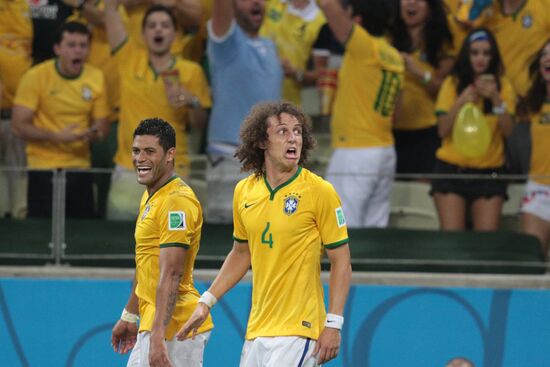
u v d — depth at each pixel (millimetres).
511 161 27984
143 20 27828
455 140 27109
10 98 29031
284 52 30359
